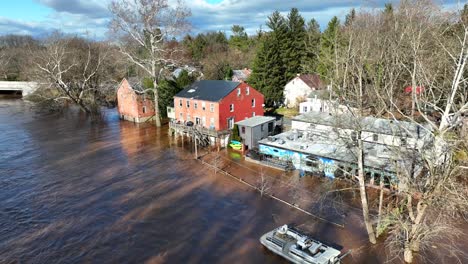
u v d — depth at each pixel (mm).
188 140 43688
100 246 21078
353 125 23188
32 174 32469
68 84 61312
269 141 34438
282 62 58719
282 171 32125
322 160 29844
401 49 24812
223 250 20438
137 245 21141
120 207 26016
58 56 60906
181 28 47062
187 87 49500
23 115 59438
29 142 43000
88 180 31141
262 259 19438
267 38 58125
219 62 77312
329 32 50719
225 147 40250
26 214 24969
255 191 28438
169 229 22906
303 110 49219
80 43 76312
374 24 29250
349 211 24375
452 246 19734
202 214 24875
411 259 18578
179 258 19797
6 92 84562
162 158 37156
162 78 54688
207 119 42906
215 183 30359
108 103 68938
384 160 26453
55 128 50406
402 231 20422
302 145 32375
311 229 22297
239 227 22969
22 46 102875
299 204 25828
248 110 45062
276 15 59500
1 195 27969
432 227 17188
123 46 52281
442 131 15305
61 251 20609
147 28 46125
